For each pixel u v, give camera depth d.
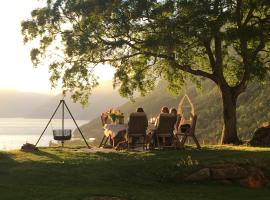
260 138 22.62
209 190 13.16
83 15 22.56
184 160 14.97
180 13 21.67
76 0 22.42
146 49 21.70
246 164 15.14
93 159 15.43
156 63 26.06
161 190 12.70
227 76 28.81
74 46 22.28
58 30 24.17
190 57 24.94
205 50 25.94
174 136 18.77
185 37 20.92
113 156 16.17
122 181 13.14
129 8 21.91
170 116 18.27
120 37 23.06
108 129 19.67
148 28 22.36
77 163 14.55
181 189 13.03
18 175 12.83
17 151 17.45
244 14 26.42
